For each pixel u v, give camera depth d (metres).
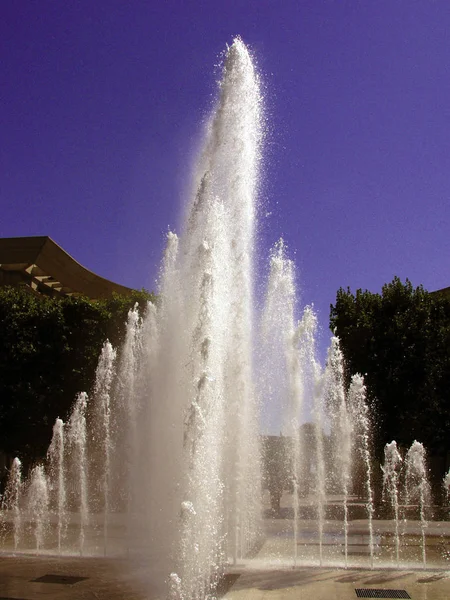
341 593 9.61
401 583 10.43
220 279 13.68
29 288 49.00
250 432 14.63
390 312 30.11
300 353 18.36
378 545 15.46
